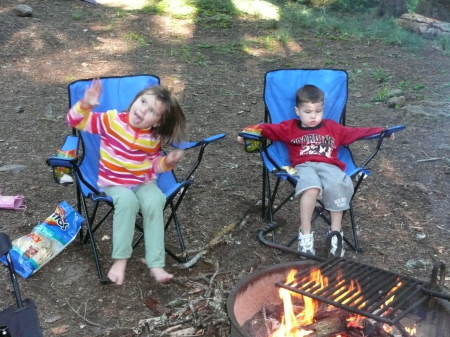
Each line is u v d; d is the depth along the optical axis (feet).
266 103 9.11
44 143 11.38
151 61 16.44
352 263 6.48
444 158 11.19
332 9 25.82
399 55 18.28
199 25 20.38
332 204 7.62
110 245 8.18
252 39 19.22
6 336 4.84
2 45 16.39
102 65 15.84
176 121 7.48
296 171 7.95
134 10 21.49
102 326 6.63
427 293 5.80
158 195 7.21
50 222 7.80
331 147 8.28
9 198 8.97
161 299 7.13
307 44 19.16
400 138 12.15
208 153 11.27
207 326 6.57
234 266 7.80
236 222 8.78
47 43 16.99
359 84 15.53
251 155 11.27
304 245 7.64
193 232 8.56
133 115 7.34
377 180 10.29
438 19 22.67
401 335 5.93
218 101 13.98
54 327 6.58
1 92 13.69
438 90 15.03
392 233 8.64
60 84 14.40
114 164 7.39
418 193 9.84
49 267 7.63
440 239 8.50
